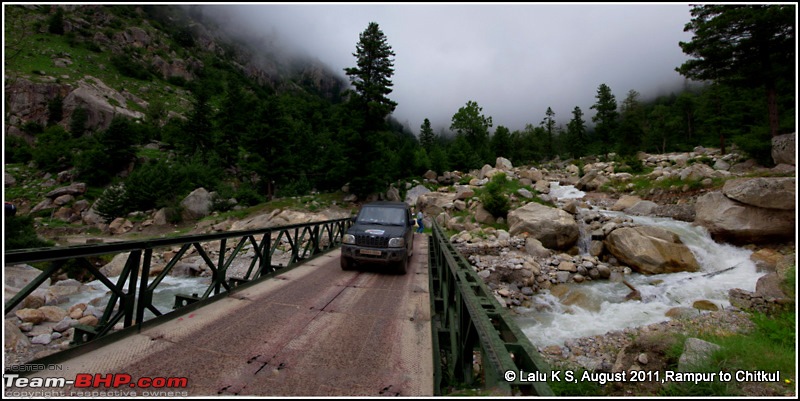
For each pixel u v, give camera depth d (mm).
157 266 14953
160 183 34125
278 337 4328
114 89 96875
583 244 16078
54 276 12359
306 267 9469
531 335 8281
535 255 14922
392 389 3131
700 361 5055
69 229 30391
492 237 17438
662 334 6926
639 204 20922
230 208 33438
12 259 2881
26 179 50062
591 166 40969
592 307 10031
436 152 47312
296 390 3062
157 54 130375
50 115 76438
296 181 39750
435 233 10633
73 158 52344
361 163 32750
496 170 41625
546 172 46875
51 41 107375
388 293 6797
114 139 47750
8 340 4891
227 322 4828
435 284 7184
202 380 3189
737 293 9680
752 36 24375
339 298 6336
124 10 146750
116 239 26531
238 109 52781
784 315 7426
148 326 4488
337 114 34281
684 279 11484
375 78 33812
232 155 48906
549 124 88250
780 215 12781
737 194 13891
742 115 38938
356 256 8672
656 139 65125
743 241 13523
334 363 3631
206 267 14859
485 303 3207
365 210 10125
